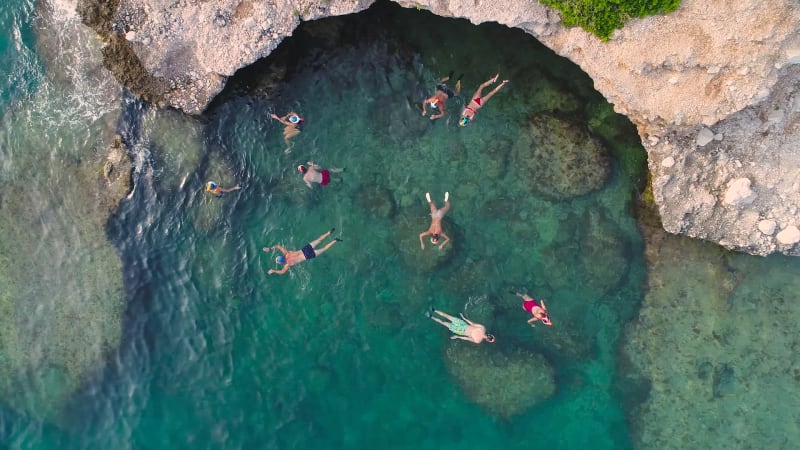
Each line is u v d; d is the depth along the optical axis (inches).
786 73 504.7
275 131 623.5
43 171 623.8
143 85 608.1
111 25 594.9
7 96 623.2
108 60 607.8
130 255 613.9
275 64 622.8
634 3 490.6
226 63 578.2
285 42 621.6
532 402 599.5
